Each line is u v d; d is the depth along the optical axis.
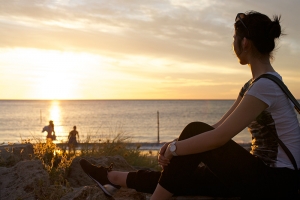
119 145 7.56
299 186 2.41
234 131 2.37
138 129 69.88
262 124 2.44
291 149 2.40
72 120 94.31
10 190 3.37
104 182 2.98
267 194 2.43
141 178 2.84
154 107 194.25
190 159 2.54
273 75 2.42
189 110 152.38
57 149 5.86
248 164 2.44
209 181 2.65
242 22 2.55
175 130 68.62
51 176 4.02
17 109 170.25
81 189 3.12
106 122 86.75
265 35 2.49
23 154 4.79
